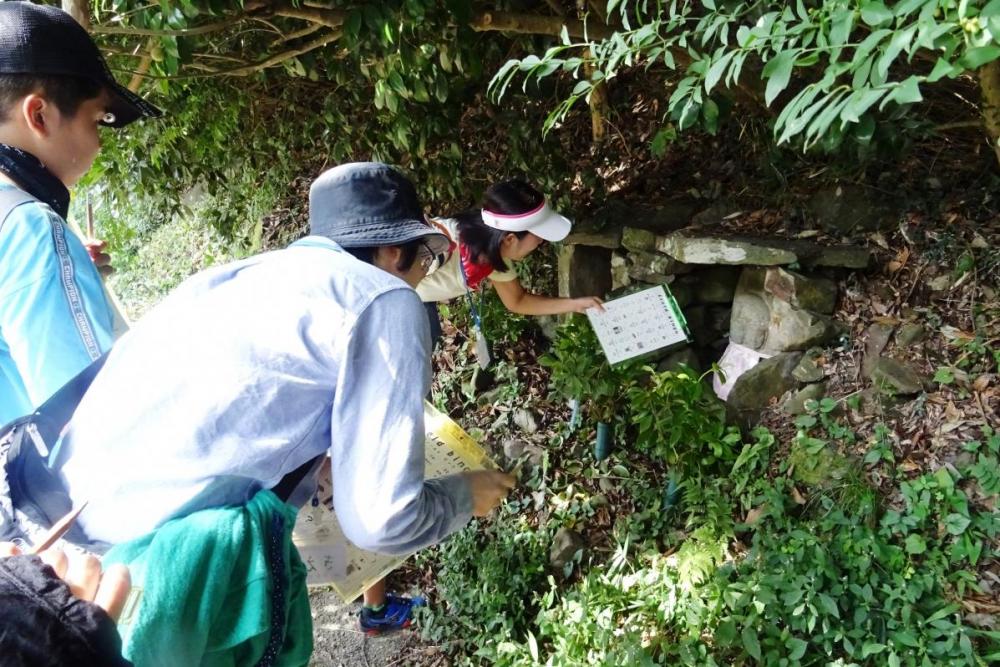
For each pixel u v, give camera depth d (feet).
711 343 11.40
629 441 10.73
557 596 9.62
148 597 3.73
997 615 7.22
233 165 16.61
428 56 8.44
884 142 8.17
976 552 7.56
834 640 7.41
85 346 4.26
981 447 8.16
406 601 10.23
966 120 9.70
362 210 4.63
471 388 12.56
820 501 8.54
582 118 14.17
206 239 20.45
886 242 9.97
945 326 9.21
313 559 5.58
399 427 3.98
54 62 4.17
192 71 10.19
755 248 9.97
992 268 9.21
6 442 4.00
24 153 4.28
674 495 9.63
